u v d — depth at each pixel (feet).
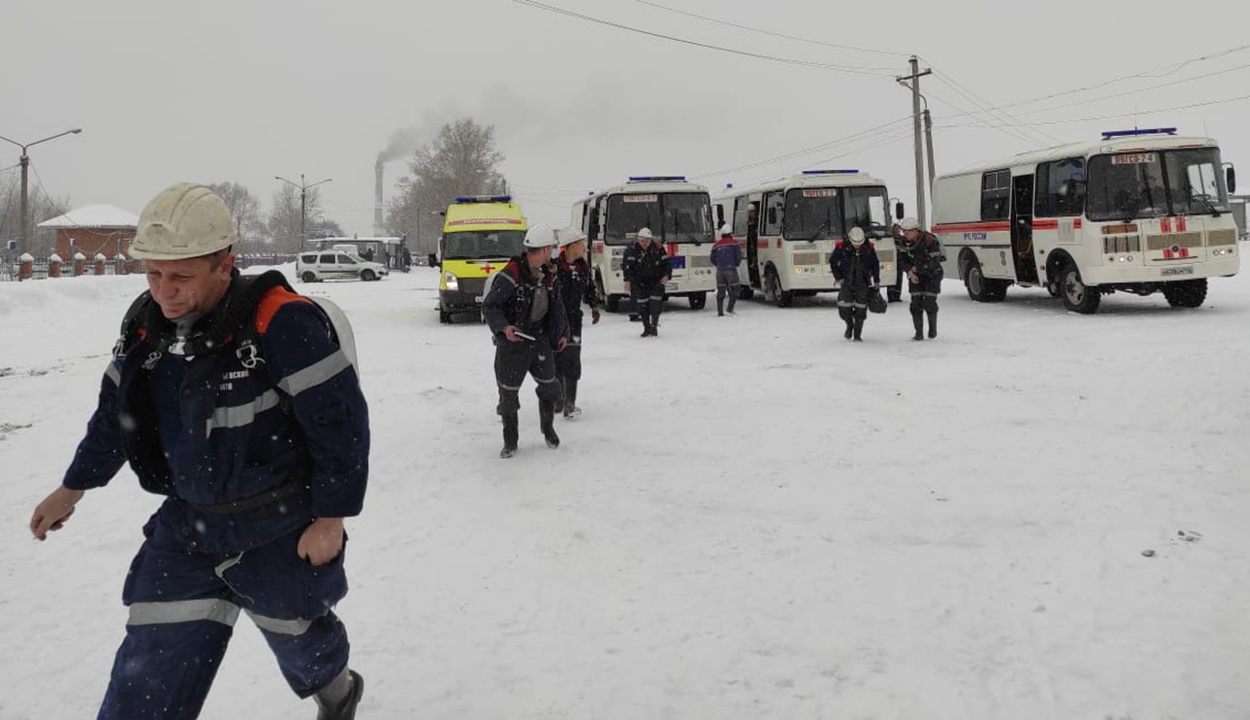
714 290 71.15
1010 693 10.87
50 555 17.24
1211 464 20.12
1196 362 33.91
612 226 70.23
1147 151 51.57
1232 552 14.85
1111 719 10.16
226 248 8.14
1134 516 16.99
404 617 13.92
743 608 13.83
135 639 8.41
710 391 33.12
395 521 18.79
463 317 72.54
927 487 19.77
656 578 15.21
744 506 19.07
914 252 44.75
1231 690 10.59
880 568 15.17
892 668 11.69
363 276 170.50
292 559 8.63
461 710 11.07
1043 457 21.71
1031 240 58.80
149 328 8.20
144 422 8.38
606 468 22.58
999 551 15.64
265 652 12.94
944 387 31.81
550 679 11.80
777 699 11.07
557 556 16.43
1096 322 49.37
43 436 27.94
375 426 28.22
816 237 69.10
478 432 27.14
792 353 42.83
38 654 13.00
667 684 11.55
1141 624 12.45
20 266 110.52
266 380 8.20
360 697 10.15
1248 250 113.19
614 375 37.88
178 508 8.65
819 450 23.61
